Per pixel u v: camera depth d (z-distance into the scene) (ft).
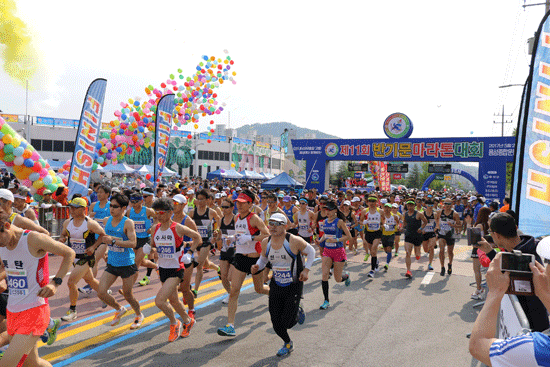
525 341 5.60
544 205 17.46
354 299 23.85
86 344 16.14
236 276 17.43
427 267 34.30
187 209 36.81
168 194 45.93
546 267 6.52
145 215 24.14
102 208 24.77
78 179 40.40
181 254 16.92
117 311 18.15
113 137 52.31
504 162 78.54
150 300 22.39
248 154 242.58
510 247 10.73
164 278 16.81
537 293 6.54
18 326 10.91
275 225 14.96
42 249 11.02
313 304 22.74
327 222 23.09
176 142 190.08
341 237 22.86
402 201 54.80
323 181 94.02
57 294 22.89
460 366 14.76
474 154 80.53
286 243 15.24
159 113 49.85
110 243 16.97
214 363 14.58
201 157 207.72
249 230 17.99
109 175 81.20
